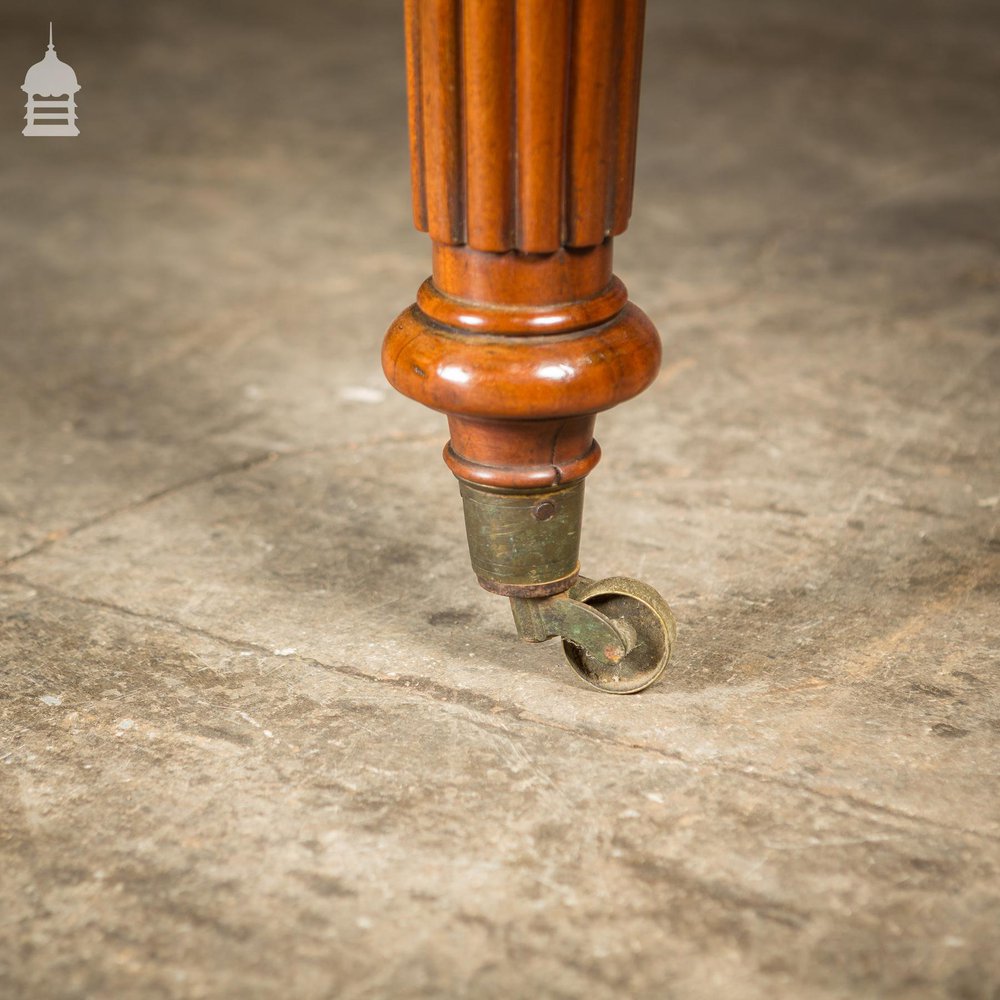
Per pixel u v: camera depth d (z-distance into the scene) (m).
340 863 1.14
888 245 1.99
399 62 3.29
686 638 1.28
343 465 1.47
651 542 1.36
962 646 1.27
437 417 1.54
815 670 1.25
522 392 1.13
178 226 2.13
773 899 1.12
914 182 2.30
